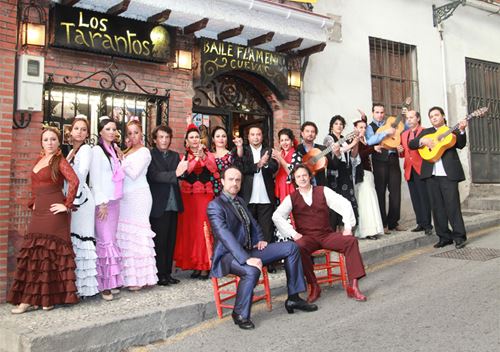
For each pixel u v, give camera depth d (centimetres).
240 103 731
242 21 612
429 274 509
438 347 312
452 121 984
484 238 679
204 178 537
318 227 462
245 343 355
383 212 723
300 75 761
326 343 339
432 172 637
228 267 404
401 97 927
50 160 409
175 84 627
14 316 391
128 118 599
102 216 440
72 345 345
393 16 915
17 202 493
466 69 1034
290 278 420
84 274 427
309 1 737
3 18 489
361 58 855
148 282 475
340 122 643
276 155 546
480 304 391
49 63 530
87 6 543
